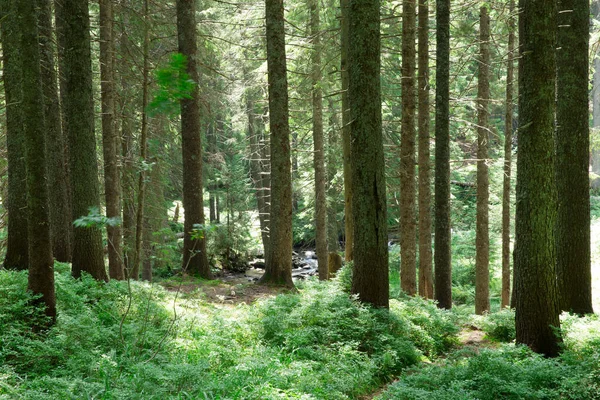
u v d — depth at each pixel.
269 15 13.99
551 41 8.16
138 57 15.39
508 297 16.38
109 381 6.05
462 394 6.29
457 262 21.84
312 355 8.29
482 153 16.25
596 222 23.91
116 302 9.26
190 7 14.55
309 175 22.50
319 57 17.14
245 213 28.45
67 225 13.55
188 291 12.66
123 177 15.02
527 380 6.79
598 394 6.20
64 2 10.30
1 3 10.53
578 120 10.50
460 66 16.53
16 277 9.11
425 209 14.49
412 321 10.59
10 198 10.73
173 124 18.77
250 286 13.88
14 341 6.88
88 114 10.52
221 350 7.67
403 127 14.07
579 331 8.65
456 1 17.38
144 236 17.70
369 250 10.35
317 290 11.80
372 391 7.75
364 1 9.83
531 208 8.46
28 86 7.27
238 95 22.16
